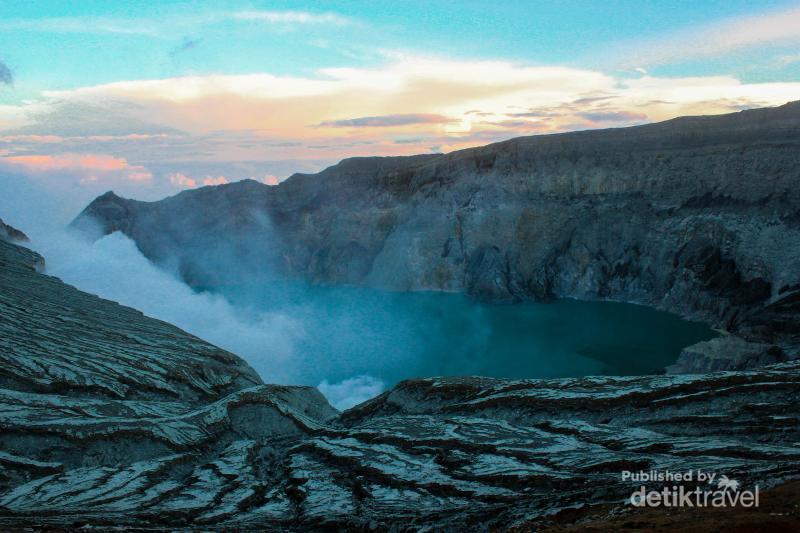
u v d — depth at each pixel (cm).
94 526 3084
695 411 4462
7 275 8850
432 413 5591
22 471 4381
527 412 5075
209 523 3572
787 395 4356
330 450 4847
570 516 2705
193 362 6731
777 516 2088
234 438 5584
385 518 3303
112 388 5794
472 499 3578
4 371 5528
